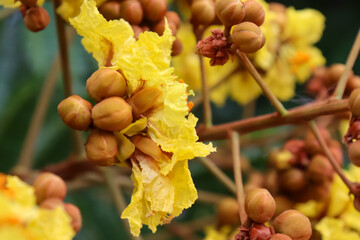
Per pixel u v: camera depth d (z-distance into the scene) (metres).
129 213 0.22
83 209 0.33
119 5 0.24
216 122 0.37
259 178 0.29
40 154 0.33
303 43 0.33
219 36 0.23
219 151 0.34
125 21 0.23
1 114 0.32
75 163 0.28
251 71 0.24
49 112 0.33
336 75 0.29
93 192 0.34
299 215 0.23
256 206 0.22
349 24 0.39
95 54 0.23
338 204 0.27
